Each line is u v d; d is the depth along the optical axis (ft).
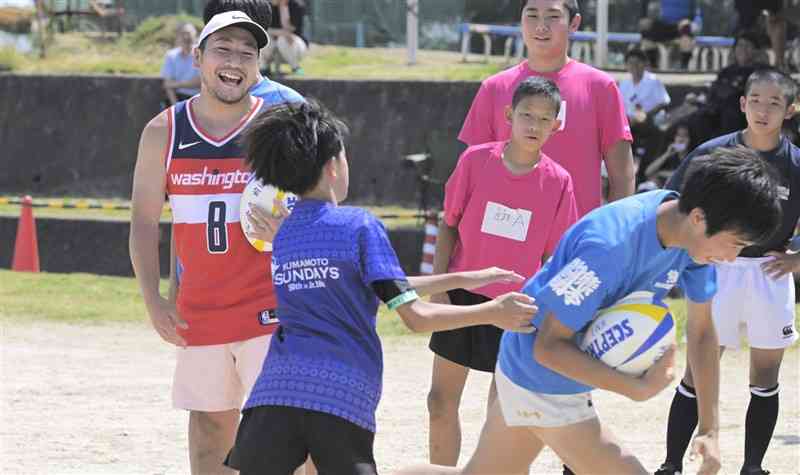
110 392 68.18
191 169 40.40
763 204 30.17
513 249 44.83
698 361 35.81
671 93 122.83
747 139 47.75
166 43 162.40
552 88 44.09
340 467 31.89
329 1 162.91
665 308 32.55
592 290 31.83
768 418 48.19
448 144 128.57
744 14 121.70
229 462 33.27
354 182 132.46
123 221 125.49
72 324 91.66
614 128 46.91
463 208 45.78
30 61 156.56
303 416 31.94
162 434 58.54
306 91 133.59
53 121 142.41
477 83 129.08
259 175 33.94
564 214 44.75
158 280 40.93
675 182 48.08
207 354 40.68
